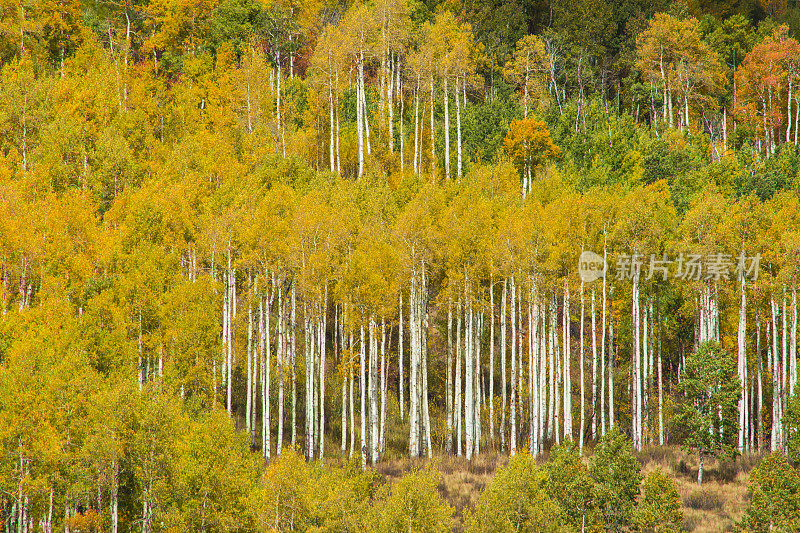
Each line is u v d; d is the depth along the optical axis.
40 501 29.03
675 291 45.12
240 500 27.16
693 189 57.28
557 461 28.12
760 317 44.12
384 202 47.47
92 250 39.41
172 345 35.47
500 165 57.00
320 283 38.91
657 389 48.28
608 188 51.50
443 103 70.75
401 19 69.06
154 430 28.48
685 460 38.31
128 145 53.81
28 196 45.78
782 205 46.88
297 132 65.69
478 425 40.50
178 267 41.03
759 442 41.19
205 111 67.62
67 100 57.53
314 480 27.69
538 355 43.16
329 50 62.22
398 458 39.38
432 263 41.28
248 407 39.28
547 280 39.94
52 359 30.81
